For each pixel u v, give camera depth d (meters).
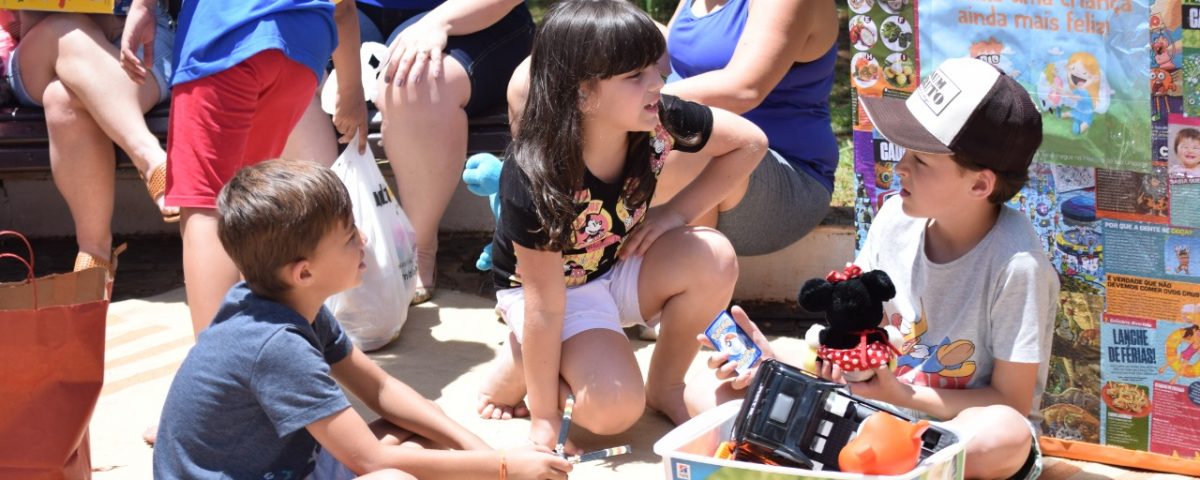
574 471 3.12
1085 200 3.09
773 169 4.00
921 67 3.26
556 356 3.17
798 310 4.34
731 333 3.03
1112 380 3.14
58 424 2.58
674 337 3.39
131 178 5.29
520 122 3.08
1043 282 2.86
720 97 3.79
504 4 4.43
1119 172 3.04
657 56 2.92
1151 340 3.08
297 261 2.53
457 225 5.27
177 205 3.46
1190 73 2.92
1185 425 3.06
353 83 3.99
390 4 4.77
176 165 3.47
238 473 2.55
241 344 2.51
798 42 3.84
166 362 3.94
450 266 4.91
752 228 4.10
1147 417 3.11
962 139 2.77
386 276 3.98
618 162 3.11
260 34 3.46
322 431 2.51
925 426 2.49
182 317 4.36
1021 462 2.85
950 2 3.19
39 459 2.59
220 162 3.46
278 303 2.59
